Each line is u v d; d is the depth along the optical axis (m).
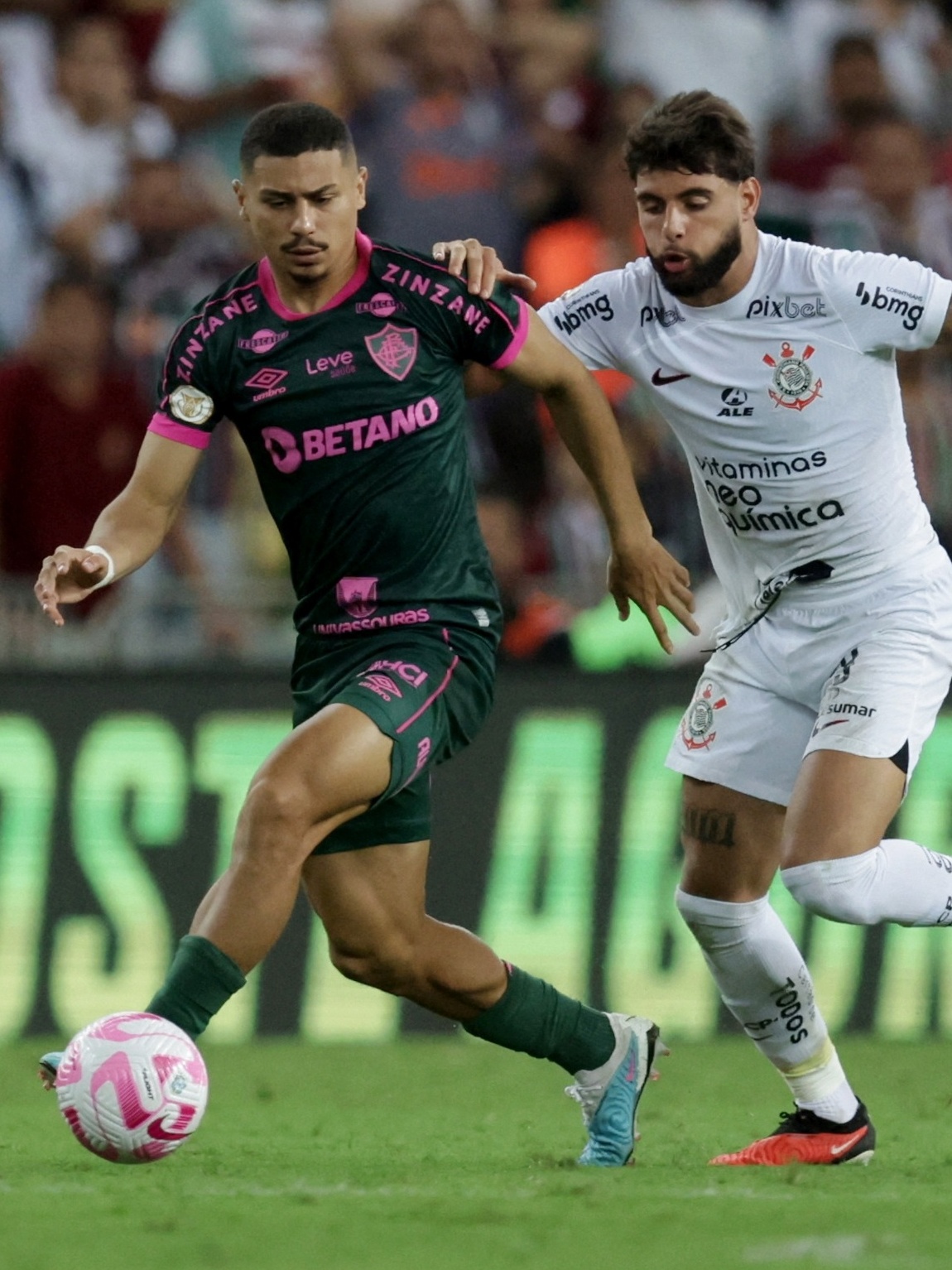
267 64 43.50
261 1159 17.48
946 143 45.91
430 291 16.69
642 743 31.36
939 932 31.48
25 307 40.44
